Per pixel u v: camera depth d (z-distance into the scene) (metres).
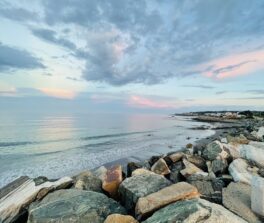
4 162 17.36
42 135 33.91
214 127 52.62
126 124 62.47
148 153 20.09
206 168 9.28
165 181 5.82
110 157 18.55
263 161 7.77
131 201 5.23
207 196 5.24
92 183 6.57
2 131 37.69
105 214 4.57
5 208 5.16
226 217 3.42
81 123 61.47
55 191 5.62
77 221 4.26
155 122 79.31
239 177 6.47
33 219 4.33
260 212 4.26
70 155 19.83
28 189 5.88
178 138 31.83
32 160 18.03
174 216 3.47
